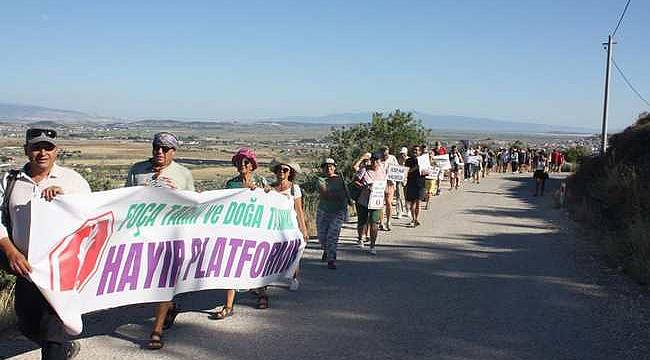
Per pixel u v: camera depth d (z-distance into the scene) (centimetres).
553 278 888
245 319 663
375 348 574
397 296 772
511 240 1264
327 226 942
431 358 550
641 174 1555
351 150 2186
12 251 447
